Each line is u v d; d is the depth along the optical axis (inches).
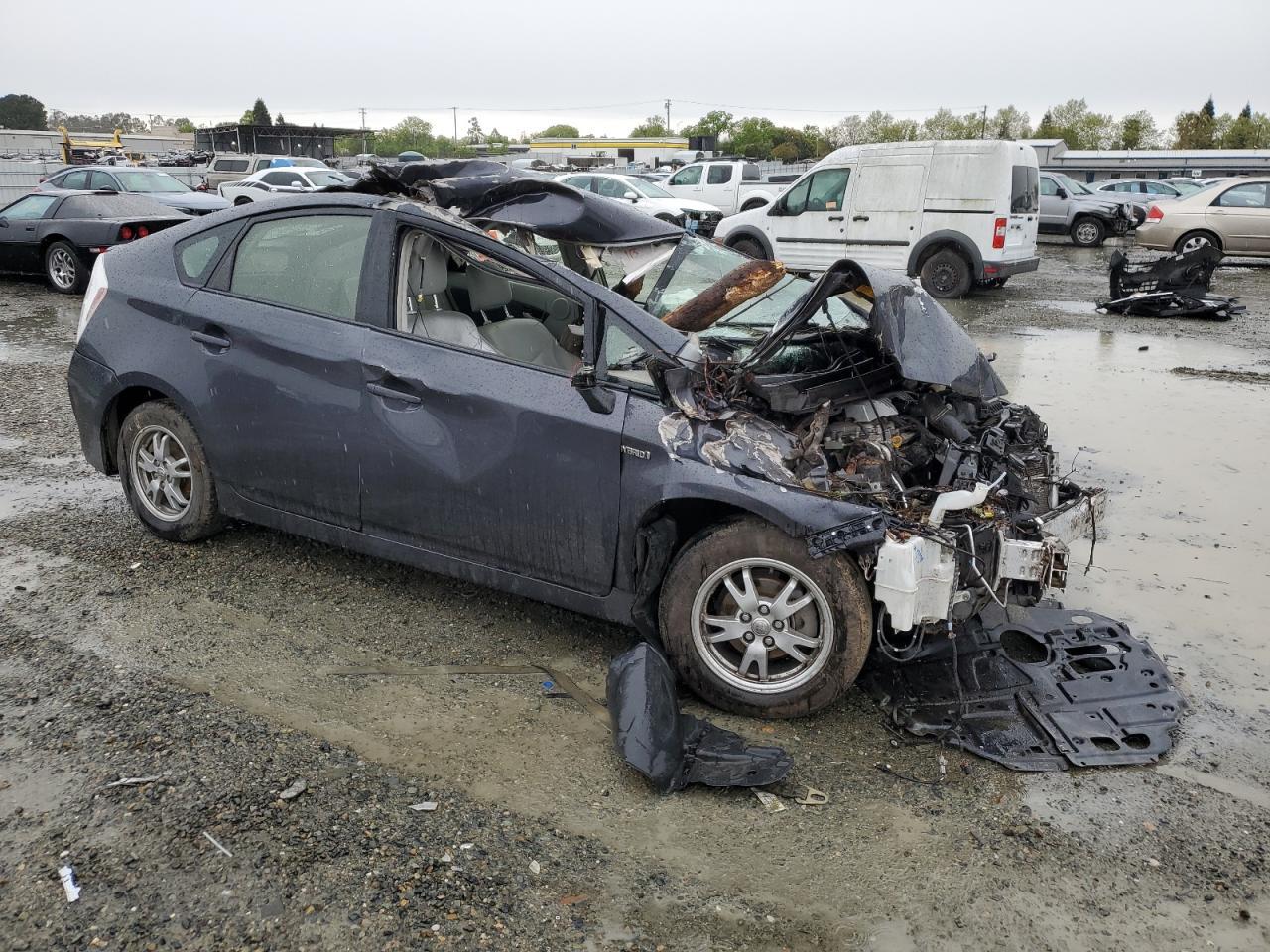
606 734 134.3
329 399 159.2
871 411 157.1
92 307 185.6
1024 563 135.9
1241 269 806.5
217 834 109.9
